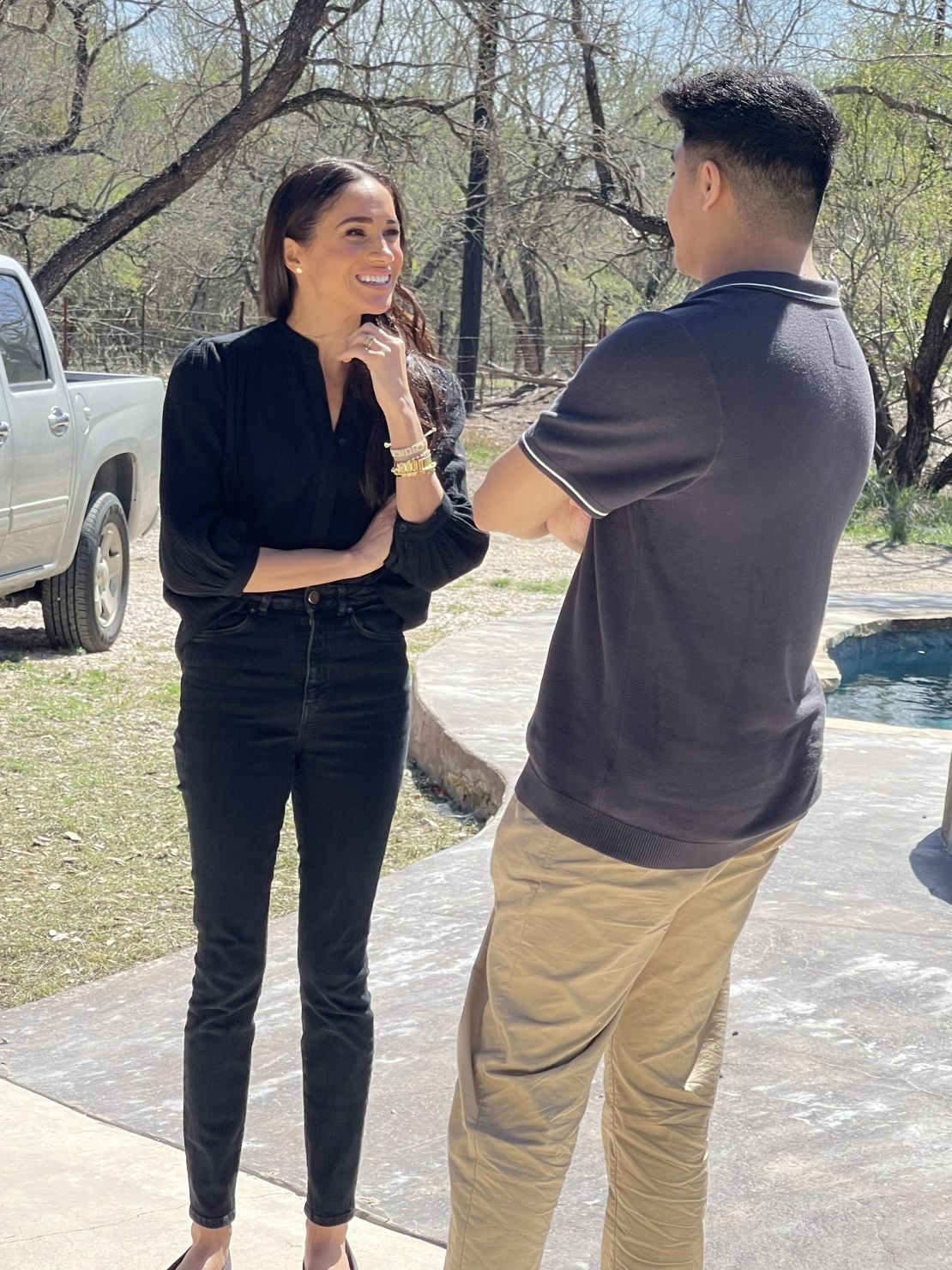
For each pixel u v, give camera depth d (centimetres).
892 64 1825
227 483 243
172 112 2145
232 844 240
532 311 3216
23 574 757
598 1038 209
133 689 754
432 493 238
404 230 247
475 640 850
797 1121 305
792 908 422
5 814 549
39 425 748
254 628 238
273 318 246
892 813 520
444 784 616
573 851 199
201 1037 243
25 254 2622
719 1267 254
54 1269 247
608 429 187
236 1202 275
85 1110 321
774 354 187
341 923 246
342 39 1722
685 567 190
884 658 978
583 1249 262
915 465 1881
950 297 1806
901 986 371
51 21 1927
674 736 193
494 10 1788
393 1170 289
